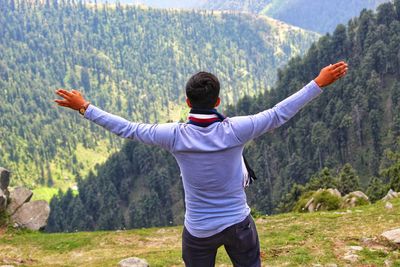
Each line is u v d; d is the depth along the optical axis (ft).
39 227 79.51
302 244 42.37
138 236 68.33
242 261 15.12
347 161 544.62
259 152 583.99
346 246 38.58
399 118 505.66
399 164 178.81
